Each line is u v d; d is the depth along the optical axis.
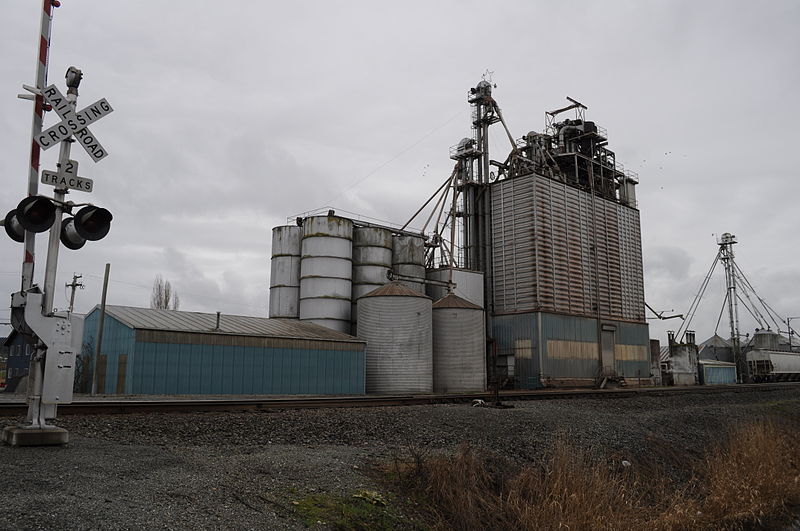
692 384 74.25
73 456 9.48
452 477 11.62
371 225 52.22
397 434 16.23
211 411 18.97
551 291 54.91
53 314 10.38
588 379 56.34
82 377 34.12
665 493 14.81
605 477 13.08
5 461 8.78
